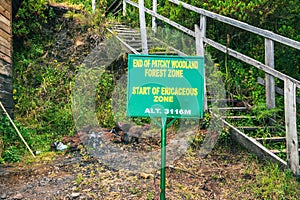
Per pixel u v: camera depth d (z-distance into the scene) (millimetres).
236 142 5996
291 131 4914
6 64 6738
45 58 9102
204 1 8344
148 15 9734
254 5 7863
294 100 4941
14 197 4426
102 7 11289
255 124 6293
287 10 7891
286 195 4496
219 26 8172
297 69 7438
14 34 8938
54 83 8602
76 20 9617
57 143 6387
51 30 9523
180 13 8422
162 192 3795
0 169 5332
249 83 7180
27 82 8531
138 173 5074
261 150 5406
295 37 7742
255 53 7852
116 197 4387
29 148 6137
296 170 4816
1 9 6578
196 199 4453
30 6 9117
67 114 7449
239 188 4738
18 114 7668
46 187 4719
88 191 4539
